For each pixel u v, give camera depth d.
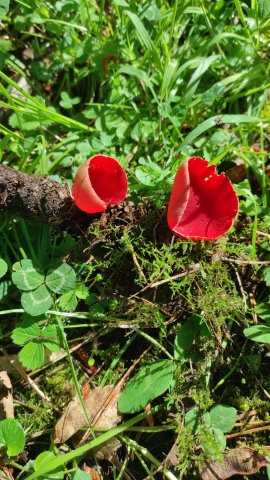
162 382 0.19
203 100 0.23
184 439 0.18
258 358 0.20
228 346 0.20
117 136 0.23
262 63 0.24
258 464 0.18
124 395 0.19
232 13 0.25
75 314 0.20
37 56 0.25
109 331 0.20
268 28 0.24
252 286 0.21
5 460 0.18
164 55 0.24
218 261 0.20
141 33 0.23
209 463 0.18
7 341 0.21
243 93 0.24
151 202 0.20
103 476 0.19
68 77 0.25
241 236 0.22
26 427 0.19
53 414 0.20
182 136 0.24
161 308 0.20
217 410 0.19
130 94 0.24
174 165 0.21
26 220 0.21
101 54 0.24
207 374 0.19
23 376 0.20
